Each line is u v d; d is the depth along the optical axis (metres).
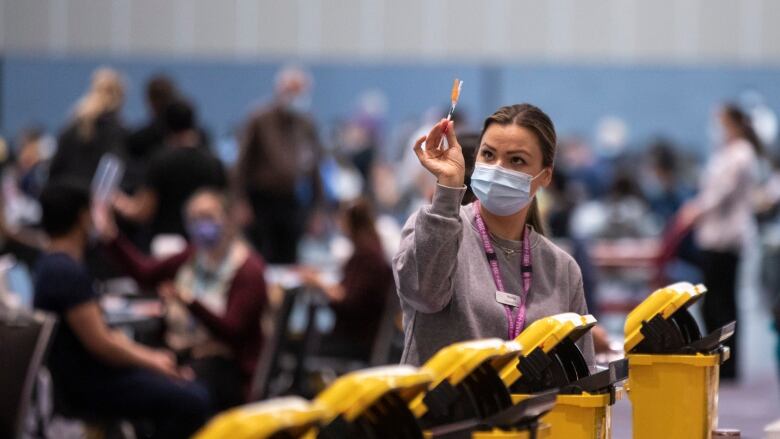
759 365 25.59
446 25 37.44
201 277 16.66
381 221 22.70
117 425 14.43
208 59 37.31
